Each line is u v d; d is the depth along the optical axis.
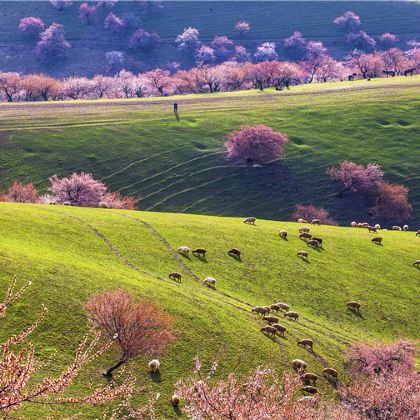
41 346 112.50
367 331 163.88
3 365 48.88
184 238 199.50
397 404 104.88
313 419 74.19
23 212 195.12
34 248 160.38
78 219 199.38
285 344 140.00
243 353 129.38
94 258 168.50
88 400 54.91
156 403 105.44
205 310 145.00
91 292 136.00
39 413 92.56
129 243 186.38
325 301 175.62
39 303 125.12
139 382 110.81
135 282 151.50
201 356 124.31
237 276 179.50
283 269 189.25
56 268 144.00
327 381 128.50
